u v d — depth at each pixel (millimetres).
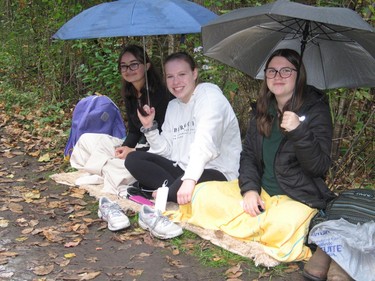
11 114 7113
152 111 3869
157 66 5980
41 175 4754
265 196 3334
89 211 3850
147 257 3135
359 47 3029
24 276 2895
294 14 2428
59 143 5754
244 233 3221
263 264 3006
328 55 3252
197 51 4828
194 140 3514
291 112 2918
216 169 3703
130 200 3965
